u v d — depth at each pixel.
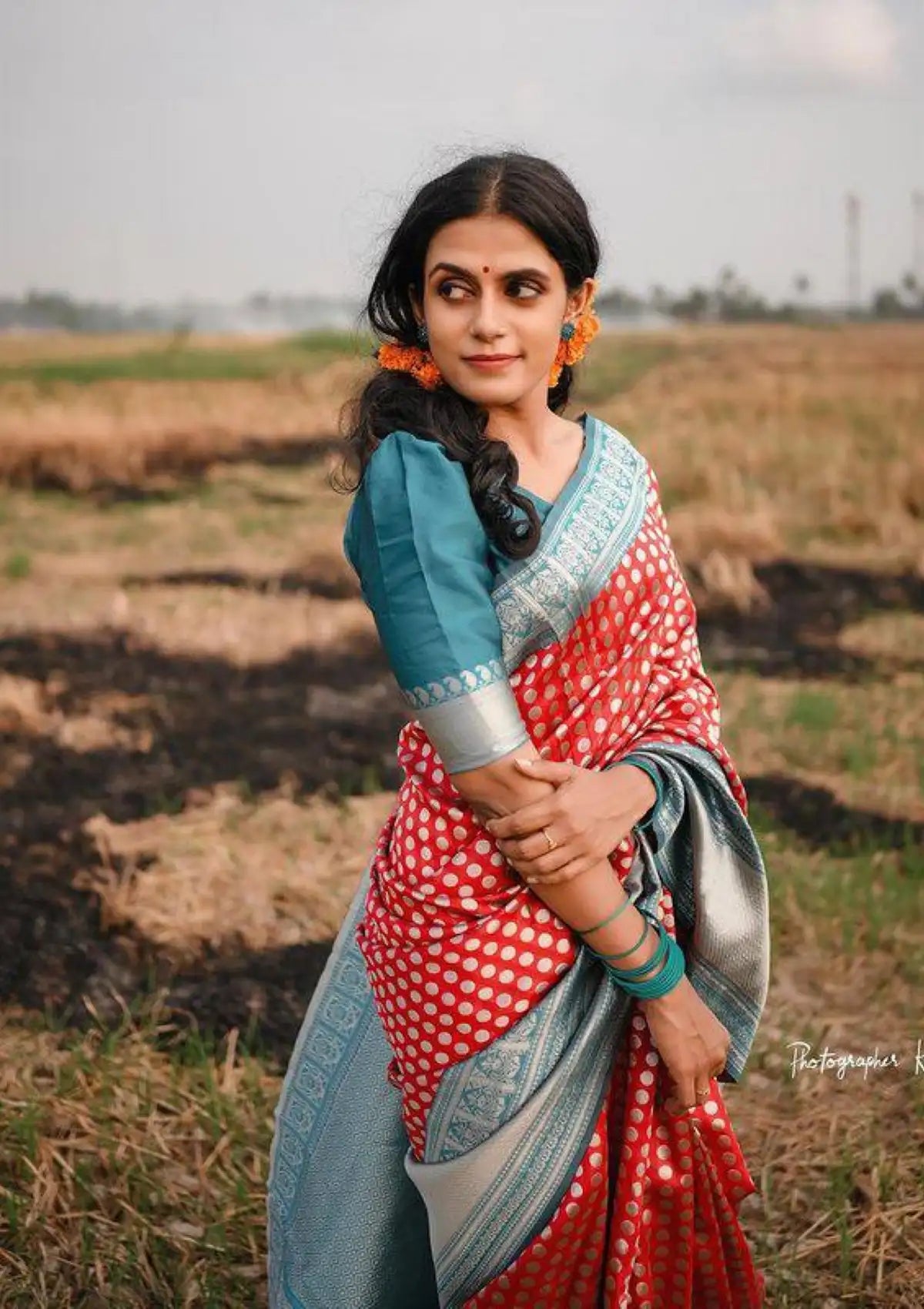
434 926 2.02
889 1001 3.82
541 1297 2.07
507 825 1.92
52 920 4.25
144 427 15.27
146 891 4.39
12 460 13.38
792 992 3.88
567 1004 2.03
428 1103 2.10
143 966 4.00
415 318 2.08
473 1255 2.07
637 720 2.07
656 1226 2.11
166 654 7.28
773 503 11.30
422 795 2.06
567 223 1.97
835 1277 2.78
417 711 1.94
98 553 9.87
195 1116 3.24
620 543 2.02
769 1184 3.05
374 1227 2.34
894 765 5.63
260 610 8.23
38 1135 3.09
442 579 1.92
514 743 1.92
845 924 4.20
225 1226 2.92
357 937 2.21
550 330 2.01
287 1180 2.43
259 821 5.02
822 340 45.66
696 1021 2.04
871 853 4.77
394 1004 2.09
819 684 6.91
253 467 14.73
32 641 7.42
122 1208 2.95
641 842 2.05
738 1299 2.23
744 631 8.08
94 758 5.71
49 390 19.91
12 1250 2.80
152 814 5.13
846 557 9.74
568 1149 2.04
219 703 6.52
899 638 7.88
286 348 33.91
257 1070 3.43
